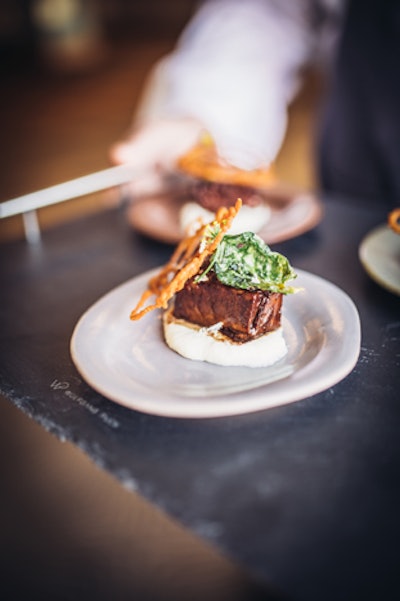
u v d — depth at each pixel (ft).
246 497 1.03
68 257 1.86
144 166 2.22
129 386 1.21
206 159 2.04
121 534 1.01
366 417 1.16
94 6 11.58
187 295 1.38
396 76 2.33
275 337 1.32
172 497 1.03
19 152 6.16
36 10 10.34
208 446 1.12
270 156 2.60
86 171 5.46
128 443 1.14
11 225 3.77
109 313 1.41
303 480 1.05
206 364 1.31
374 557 0.93
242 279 1.31
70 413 1.22
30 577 0.97
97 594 0.95
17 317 1.57
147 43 11.30
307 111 7.29
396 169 2.44
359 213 1.98
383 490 1.03
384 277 1.51
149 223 1.90
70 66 9.84
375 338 1.39
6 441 1.17
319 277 1.62
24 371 1.35
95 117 7.23
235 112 2.61
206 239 1.34
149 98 2.85
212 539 0.96
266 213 1.90
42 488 1.08
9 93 8.63
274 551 0.94
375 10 2.29
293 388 1.13
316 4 2.73
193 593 0.94
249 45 2.67
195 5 12.67
